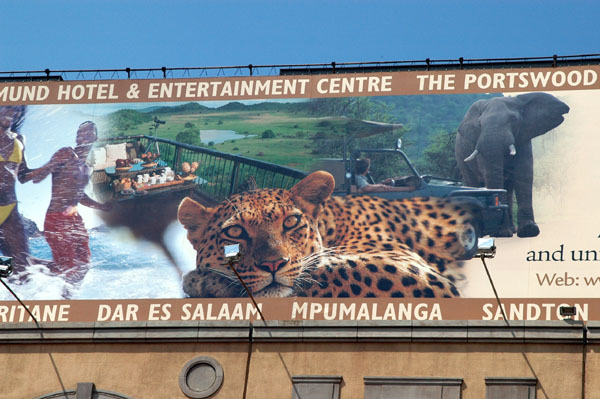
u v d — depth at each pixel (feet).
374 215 133.69
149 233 135.64
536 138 134.62
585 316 124.67
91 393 122.83
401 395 119.14
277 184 136.46
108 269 133.80
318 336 122.01
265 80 141.49
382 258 130.93
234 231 134.21
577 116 134.72
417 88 138.92
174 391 122.11
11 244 136.26
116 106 142.20
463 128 136.36
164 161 139.23
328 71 142.51
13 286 133.39
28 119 142.31
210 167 138.10
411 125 137.28
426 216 132.98
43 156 140.46
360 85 139.85
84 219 137.08
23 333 125.59
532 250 129.29
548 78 136.77
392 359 120.57
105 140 140.67
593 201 130.93
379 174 135.74
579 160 132.98
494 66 139.13
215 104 141.18
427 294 128.16
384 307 127.75
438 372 119.44
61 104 142.72
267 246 132.87
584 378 117.19
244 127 139.74
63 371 124.16
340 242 132.46
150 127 140.87
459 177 134.51
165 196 137.49
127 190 138.10
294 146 138.00
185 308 130.11
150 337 124.06
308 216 134.51
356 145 137.18
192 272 132.67
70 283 133.18
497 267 128.67
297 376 121.08
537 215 131.13
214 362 122.83
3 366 124.88
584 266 127.44
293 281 130.62
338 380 120.37
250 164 137.69
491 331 119.75
